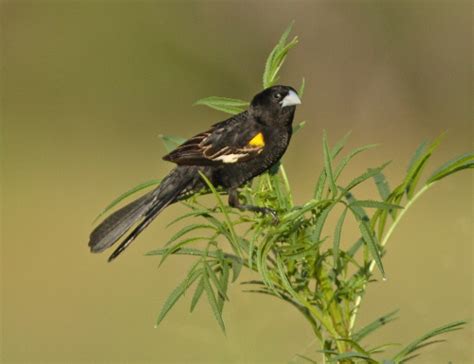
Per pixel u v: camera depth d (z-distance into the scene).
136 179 17.97
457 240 12.52
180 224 12.99
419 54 21.89
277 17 22.55
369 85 21.64
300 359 6.61
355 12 22.17
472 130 21.27
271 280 4.66
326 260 4.82
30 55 22.70
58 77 22.42
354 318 4.71
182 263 12.55
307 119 21.17
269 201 5.17
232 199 6.71
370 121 21.27
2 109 22.00
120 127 21.62
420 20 22.03
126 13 22.86
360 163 18.28
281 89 6.62
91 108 22.06
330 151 4.86
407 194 4.89
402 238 13.09
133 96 22.17
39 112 21.97
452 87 21.64
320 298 4.70
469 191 15.75
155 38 22.66
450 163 4.80
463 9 21.98
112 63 22.52
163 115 22.03
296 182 17.12
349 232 12.48
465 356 7.32
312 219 4.84
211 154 6.48
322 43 22.06
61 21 23.05
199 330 9.26
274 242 4.66
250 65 22.56
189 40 22.66
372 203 4.37
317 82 21.72
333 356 4.70
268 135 6.62
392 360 4.36
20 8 22.88
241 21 22.81
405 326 9.12
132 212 6.23
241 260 4.65
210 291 4.45
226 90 22.45
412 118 21.34
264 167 6.70
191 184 6.57
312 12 22.30
